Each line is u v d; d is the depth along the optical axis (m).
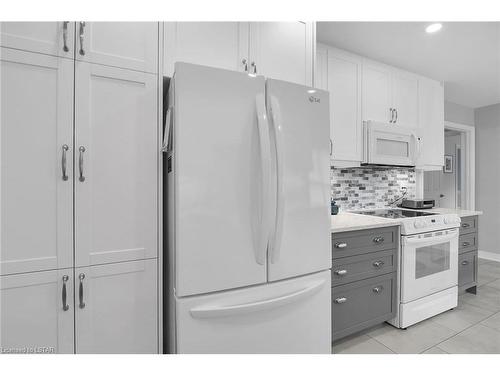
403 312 2.13
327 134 1.49
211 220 1.19
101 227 1.17
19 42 1.04
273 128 1.30
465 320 2.33
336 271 1.85
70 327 1.12
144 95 1.25
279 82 1.34
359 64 2.52
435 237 2.30
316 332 1.46
